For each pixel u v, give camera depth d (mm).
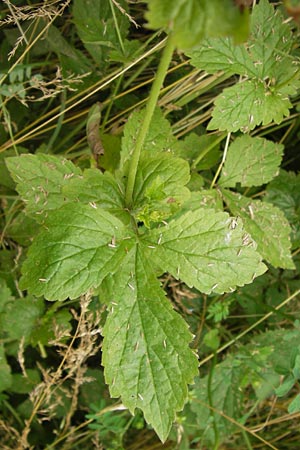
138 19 532
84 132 556
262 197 562
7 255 540
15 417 565
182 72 524
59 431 571
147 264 398
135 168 397
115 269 391
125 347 393
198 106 542
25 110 550
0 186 549
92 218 392
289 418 556
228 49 433
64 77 533
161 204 406
